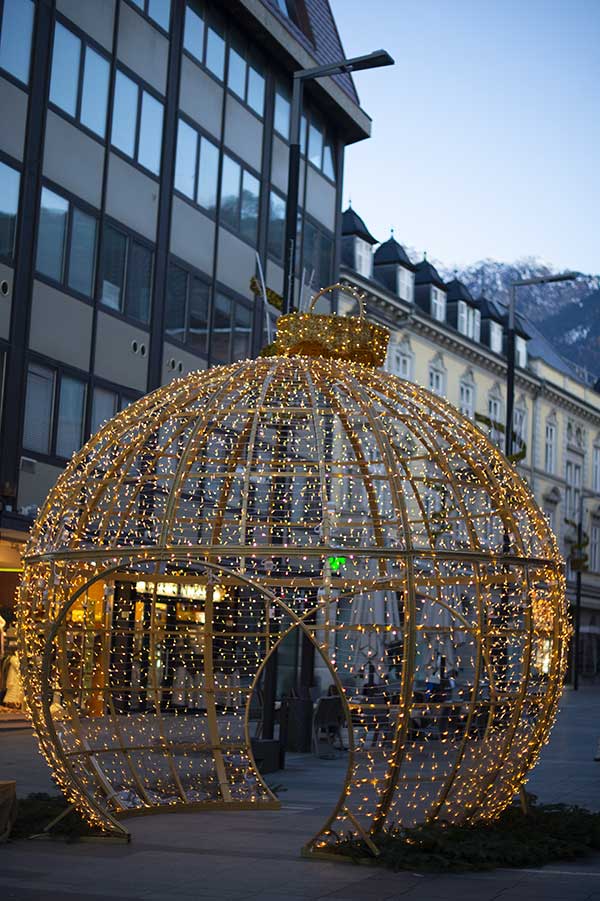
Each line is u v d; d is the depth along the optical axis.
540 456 54.09
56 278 21.12
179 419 9.56
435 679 13.52
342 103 31.42
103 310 22.45
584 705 35.91
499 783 8.28
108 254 22.64
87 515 8.84
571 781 12.97
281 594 11.34
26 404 20.27
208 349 26.12
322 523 7.64
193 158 25.59
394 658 9.43
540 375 54.78
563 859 7.69
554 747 18.53
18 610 8.52
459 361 45.66
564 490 56.84
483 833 7.81
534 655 8.27
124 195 23.19
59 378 21.14
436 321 42.72
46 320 20.81
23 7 20.27
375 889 6.51
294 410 8.10
